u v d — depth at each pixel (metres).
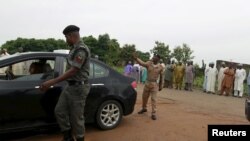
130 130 6.75
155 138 6.26
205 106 10.95
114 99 6.74
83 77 4.88
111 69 6.88
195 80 21.72
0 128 5.39
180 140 6.18
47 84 4.68
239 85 16.52
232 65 17.77
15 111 5.47
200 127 7.29
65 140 5.13
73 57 4.83
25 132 6.41
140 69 22.20
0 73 5.55
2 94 5.32
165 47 33.84
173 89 18.64
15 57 5.71
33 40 58.75
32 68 5.82
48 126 5.87
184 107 10.28
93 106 6.38
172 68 19.34
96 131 6.58
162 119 7.99
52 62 5.98
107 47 53.34
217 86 18.31
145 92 8.24
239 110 10.50
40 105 5.68
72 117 4.97
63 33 4.93
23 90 5.51
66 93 4.91
